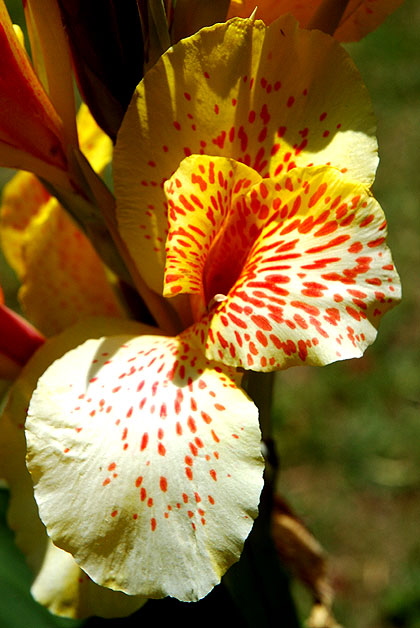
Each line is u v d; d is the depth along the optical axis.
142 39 0.27
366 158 0.25
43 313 0.32
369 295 0.24
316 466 0.66
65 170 0.28
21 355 0.30
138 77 0.27
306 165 0.26
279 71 0.25
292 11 0.28
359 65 0.97
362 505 0.63
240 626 0.32
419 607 0.57
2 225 0.33
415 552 0.60
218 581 0.24
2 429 0.28
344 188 0.24
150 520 0.24
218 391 0.25
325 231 0.25
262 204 0.25
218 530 0.24
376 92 0.94
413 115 0.91
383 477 0.64
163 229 0.27
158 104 0.26
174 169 0.26
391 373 0.70
